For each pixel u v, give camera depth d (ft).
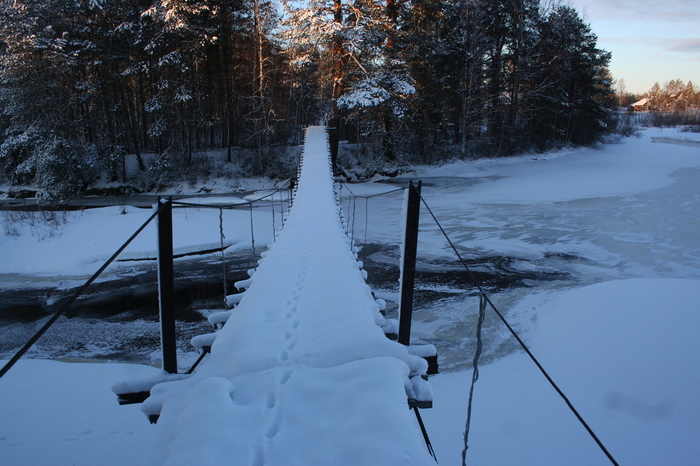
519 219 59.52
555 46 138.82
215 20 91.50
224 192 94.63
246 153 109.09
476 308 30.81
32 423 16.93
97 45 88.79
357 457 5.51
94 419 17.20
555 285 35.55
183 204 10.54
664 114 321.93
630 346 21.30
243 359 8.48
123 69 97.50
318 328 10.14
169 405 7.41
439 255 45.47
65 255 46.21
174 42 88.89
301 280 14.58
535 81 135.13
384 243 51.37
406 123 106.22
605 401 17.88
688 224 51.57
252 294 13.48
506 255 44.70
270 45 101.65
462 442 15.65
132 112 103.86
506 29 126.21
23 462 14.66
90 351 26.63
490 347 24.39
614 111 190.29
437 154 119.34
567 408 17.54
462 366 22.17
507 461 14.64
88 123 95.09
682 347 20.34
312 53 92.73
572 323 25.21
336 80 95.20
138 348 26.96
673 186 75.87
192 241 50.06
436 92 113.70
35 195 92.02
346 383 7.38
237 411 6.61
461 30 115.96
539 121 133.39
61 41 82.89
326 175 49.60
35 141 83.51
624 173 93.30
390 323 12.41
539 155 127.65
